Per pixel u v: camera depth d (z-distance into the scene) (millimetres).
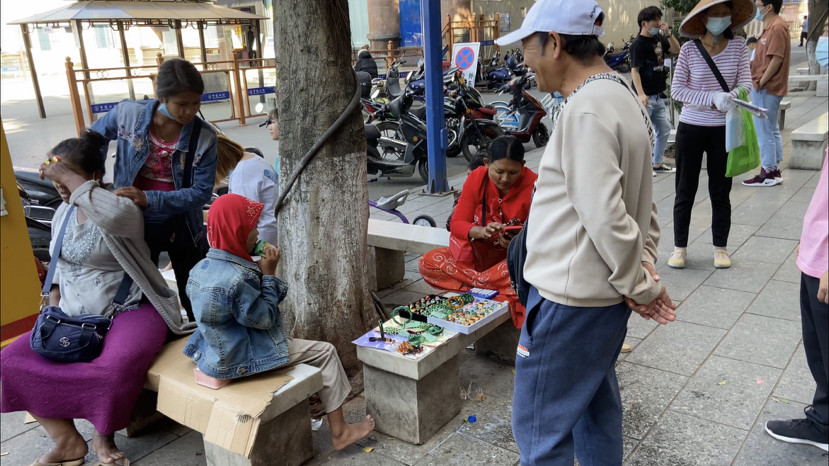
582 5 1802
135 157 2982
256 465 2576
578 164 1715
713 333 3744
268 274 2777
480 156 3898
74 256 2830
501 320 3312
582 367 1901
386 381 2920
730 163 4391
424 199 7477
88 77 14320
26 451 3039
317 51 3164
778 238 5270
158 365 2795
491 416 3084
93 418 2670
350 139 3322
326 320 3398
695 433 2816
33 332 2645
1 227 1535
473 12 21172
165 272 4215
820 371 2510
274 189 4117
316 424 3094
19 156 11086
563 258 1830
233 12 15727
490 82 18406
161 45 17500
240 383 2609
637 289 1774
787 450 2652
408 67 20250
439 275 3650
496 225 3365
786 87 6703
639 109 1819
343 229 3363
